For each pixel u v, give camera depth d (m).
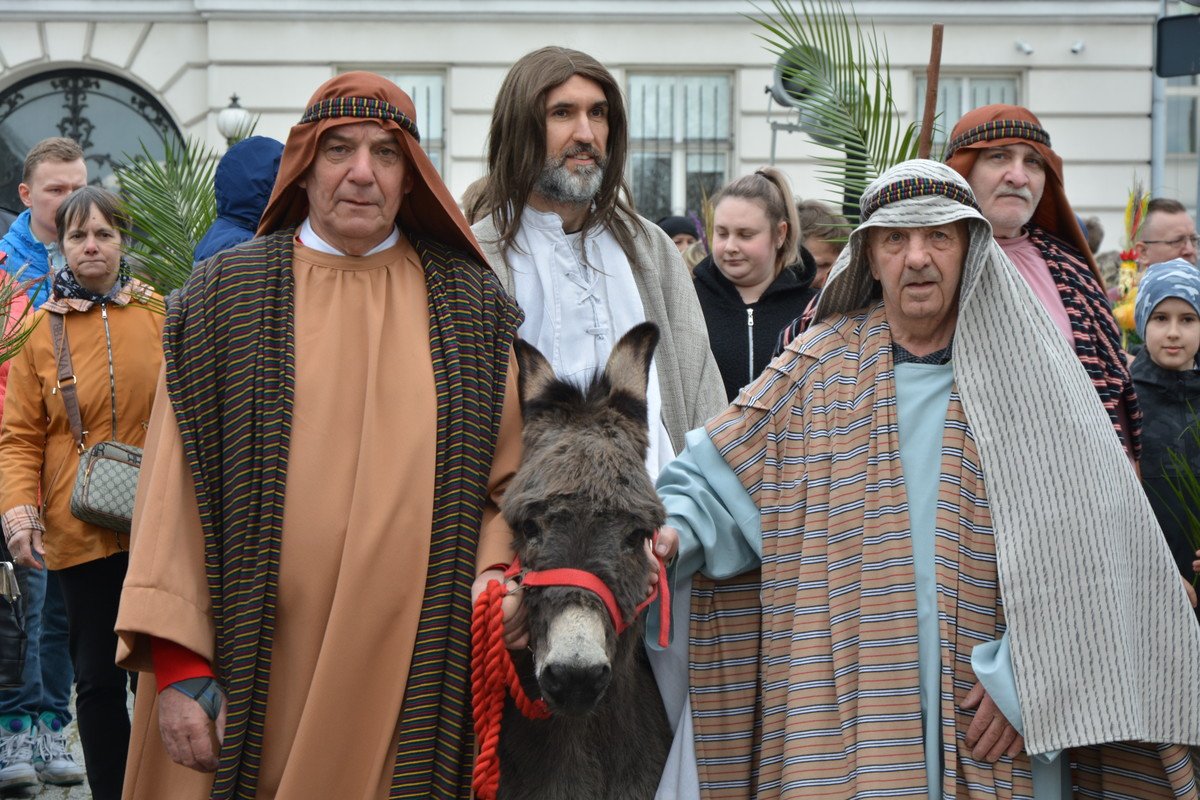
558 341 3.98
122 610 3.08
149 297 5.24
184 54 14.73
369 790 3.10
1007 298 3.38
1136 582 3.35
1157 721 3.32
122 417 5.07
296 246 3.45
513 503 3.21
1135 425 4.08
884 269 3.40
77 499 4.67
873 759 3.17
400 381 3.28
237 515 3.14
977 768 3.19
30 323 5.17
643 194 14.76
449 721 3.13
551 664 2.97
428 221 3.55
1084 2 14.53
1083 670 3.18
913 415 3.41
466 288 3.43
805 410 3.55
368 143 3.33
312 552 3.16
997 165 4.13
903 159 5.48
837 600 3.33
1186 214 7.14
